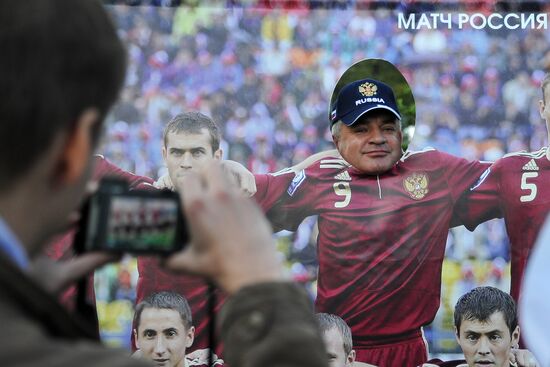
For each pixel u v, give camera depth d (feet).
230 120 13.66
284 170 13.61
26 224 2.93
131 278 13.26
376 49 13.78
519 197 13.53
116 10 13.61
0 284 2.62
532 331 3.53
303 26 13.76
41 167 2.89
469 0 13.83
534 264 3.64
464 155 13.66
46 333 2.76
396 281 13.37
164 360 13.16
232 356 3.07
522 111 13.71
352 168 13.58
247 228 3.26
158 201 3.60
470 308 13.33
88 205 3.60
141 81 13.58
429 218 13.50
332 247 13.44
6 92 2.73
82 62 2.90
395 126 13.64
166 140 13.56
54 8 2.85
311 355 2.98
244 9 13.74
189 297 13.28
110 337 13.17
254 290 3.11
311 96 13.69
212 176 3.39
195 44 13.69
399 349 13.25
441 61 13.79
